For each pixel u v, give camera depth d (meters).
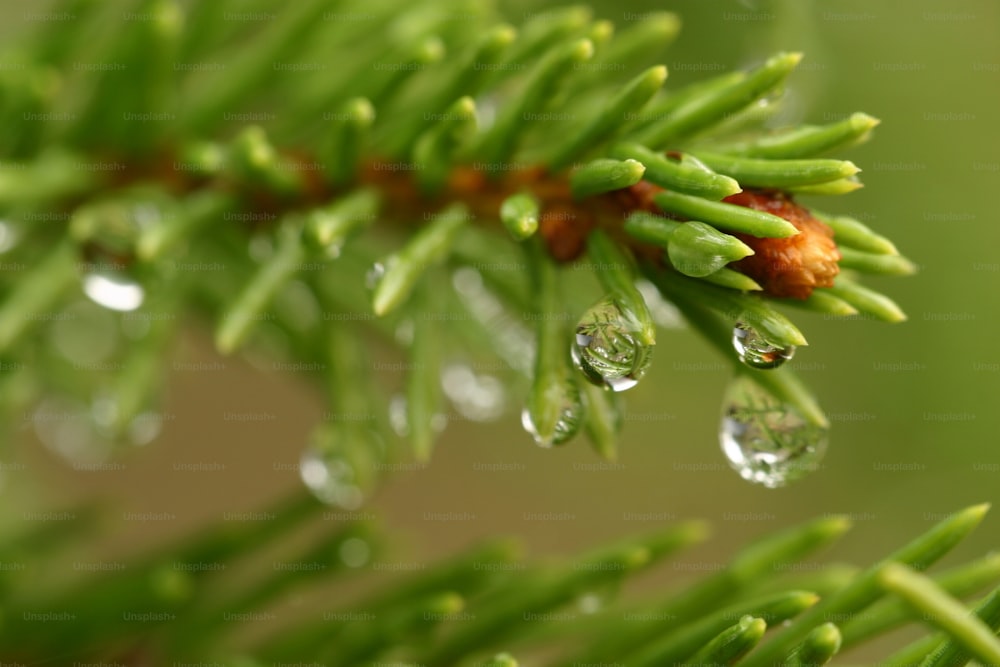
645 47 0.17
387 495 0.31
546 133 0.17
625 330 0.16
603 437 0.16
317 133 0.18
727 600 0.16
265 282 0.17
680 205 0.16
